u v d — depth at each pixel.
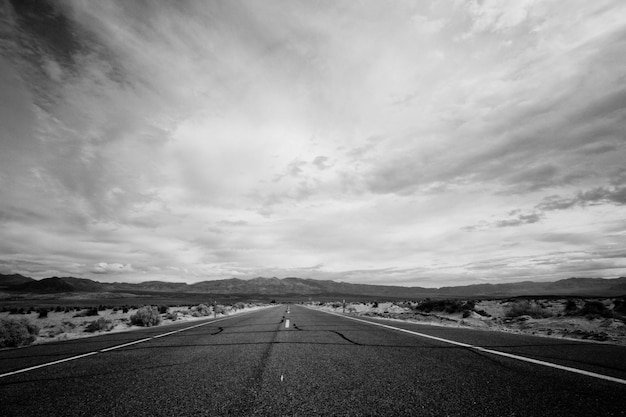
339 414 2.60
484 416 2.47
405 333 8.02
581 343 5.95
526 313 16.12
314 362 4.71
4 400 3.22
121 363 5.03
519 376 3.58
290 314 20.02
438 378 3.61
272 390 3.33
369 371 4.06
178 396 3.21
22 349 7.43
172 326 13.23
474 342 6.17
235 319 16.12
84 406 2.99
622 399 2.78
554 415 2.46
